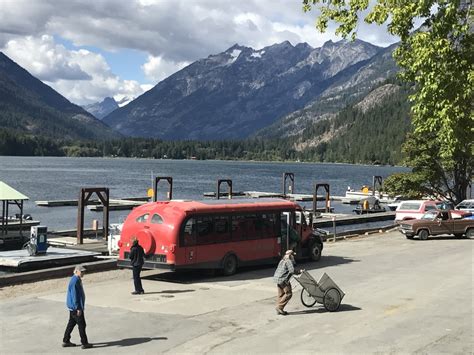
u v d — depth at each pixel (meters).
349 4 15.10
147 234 22.95
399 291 20.36
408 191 54.94
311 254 28.20
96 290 20.69
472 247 34.00
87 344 13.36
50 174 160.00
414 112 15.14
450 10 13.41
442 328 15.17
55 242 36.50
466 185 54.88
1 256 28.28
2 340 14.01
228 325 15.51
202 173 198.62
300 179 171.25
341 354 12.83
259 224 25.70
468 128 14.38
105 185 120.44
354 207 80.00
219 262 23.94
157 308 17.61
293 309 17.53
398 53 15.03
